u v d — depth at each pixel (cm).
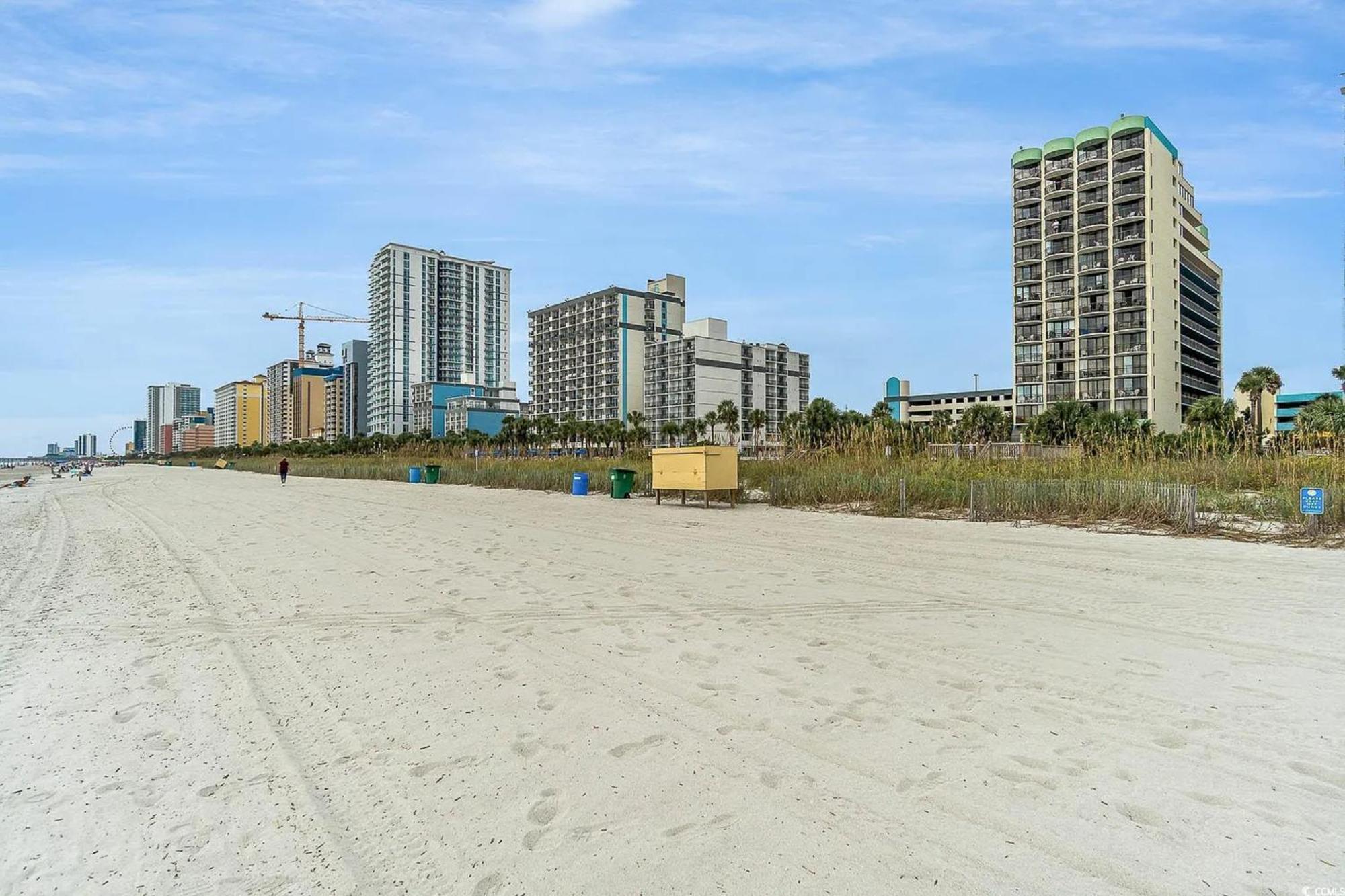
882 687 435
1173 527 1129
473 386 14812
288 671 495
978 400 12100
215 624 638
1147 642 520
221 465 8925
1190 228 8038
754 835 273
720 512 1603
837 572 816
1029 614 610
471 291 16700
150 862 269
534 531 1270
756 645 527
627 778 324
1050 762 330
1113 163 7056
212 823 297
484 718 401
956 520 1341
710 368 12062
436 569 886
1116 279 7038
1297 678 437
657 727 381
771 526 1288
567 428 10344
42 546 1357
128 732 396
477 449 4956
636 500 2016
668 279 13775
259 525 1538
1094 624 571
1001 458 1798
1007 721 379
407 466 4366
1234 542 998
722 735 369
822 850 261
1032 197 7725
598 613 639
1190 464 1503
